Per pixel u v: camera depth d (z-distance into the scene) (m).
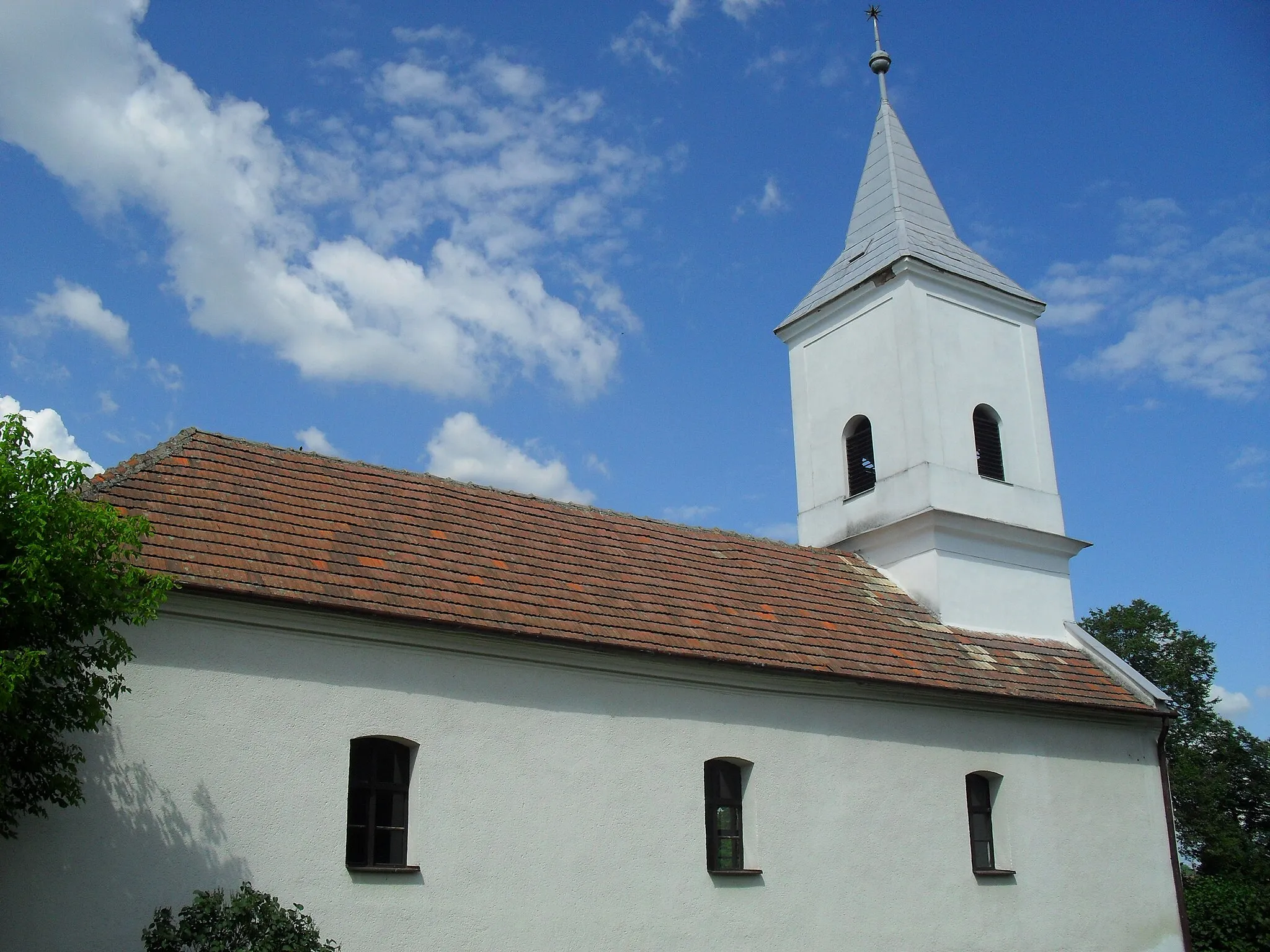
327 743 13.38
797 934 16.20
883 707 18.20
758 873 16.09
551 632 15.04
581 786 14.98
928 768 18.38
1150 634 40.50
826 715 17.55
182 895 12.15
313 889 12.85
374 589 14.32
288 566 14.04
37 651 9.34
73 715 10.33
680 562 19.06
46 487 10.04
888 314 23.83
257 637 13.32
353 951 12.89
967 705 19.09
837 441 24.42
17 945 11.23
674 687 16.23
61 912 11.51
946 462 22.59
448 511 17.41
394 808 13.87
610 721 15.50
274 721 13.13
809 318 25.45
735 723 16.61
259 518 14.94
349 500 16.44
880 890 17.19
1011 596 22.39
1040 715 20.02
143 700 12.49
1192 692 39.19
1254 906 22.77
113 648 10.75
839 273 25.58
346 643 13.84
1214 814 36.69
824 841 16.88
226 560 13.64
